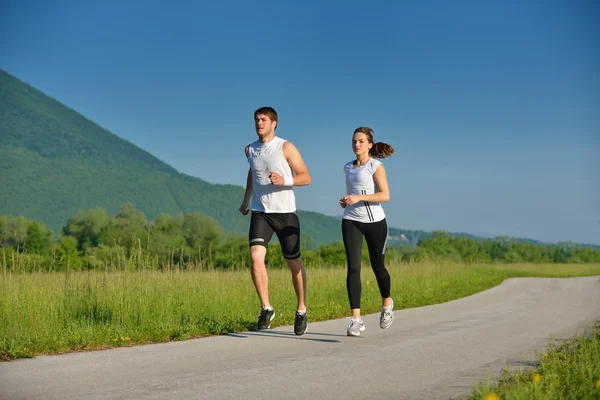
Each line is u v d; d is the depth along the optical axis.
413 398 4.29
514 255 140.12
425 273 23.28
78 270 10.75
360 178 7.55
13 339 6.54
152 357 6.02
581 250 152.50
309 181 7.49
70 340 6.88
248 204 7.92
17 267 10.35
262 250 7.60
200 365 5.56
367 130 7.56
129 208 92.50
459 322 9.65
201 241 75.50
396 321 9.87
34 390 4.52
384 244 7.57
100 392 4.45
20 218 60.75
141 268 10.66
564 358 5.58
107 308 8.74
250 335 7.79
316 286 14.81
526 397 4.01
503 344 7.00
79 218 90.69
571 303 13.73
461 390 4.54
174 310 9.52
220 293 11.12
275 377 5.01
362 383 4.79
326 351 6.41
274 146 7.43
